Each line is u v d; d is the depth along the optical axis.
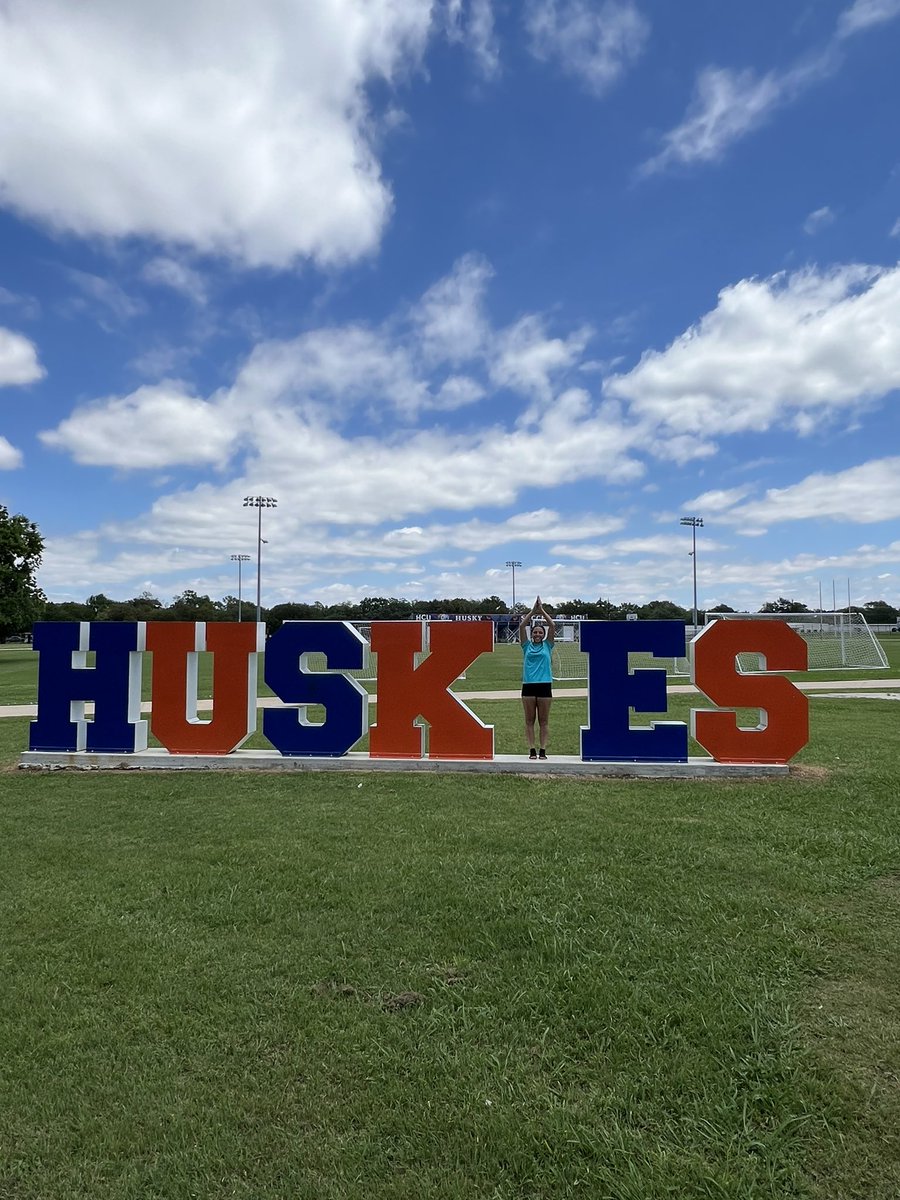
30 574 48.28
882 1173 2.41
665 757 8.94
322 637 9.71
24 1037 3.24
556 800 7.57
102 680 9.98
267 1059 3.05
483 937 4.16
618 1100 2.75
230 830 6.54
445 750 9.41
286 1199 2.33
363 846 5.96
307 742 9.62
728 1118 2.65
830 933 4.18
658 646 9.02
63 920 4.51
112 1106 2.78
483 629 9.41
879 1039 3.14
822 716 14.20
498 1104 2.74
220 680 9.82
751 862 5.41
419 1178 2.40
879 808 7.04
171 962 3.92
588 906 4.57
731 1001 3.43
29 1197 2.36
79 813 7.28
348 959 3.93
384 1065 2.99
